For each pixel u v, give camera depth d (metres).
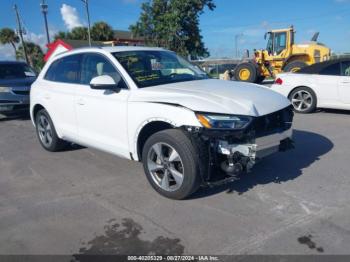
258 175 4.70
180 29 29.12
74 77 5.35
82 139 5.22
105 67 4.78
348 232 3.26
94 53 5.02
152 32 30.55
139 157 4.42
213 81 4.77
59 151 6.29
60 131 5.70
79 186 4.64
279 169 4.90
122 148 4.54
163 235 3.35
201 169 3.73
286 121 4.27
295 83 9.31
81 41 41.41
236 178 3.96
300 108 9.38
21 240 3.38
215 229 3.41
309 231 3.30
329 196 4.03
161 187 4.12
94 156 5.92
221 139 3.70
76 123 5.27
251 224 3.47
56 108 5.62
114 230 3.48
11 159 6.00
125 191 4.40
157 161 4.13
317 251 3.00
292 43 17.77
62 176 5.04
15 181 4.95
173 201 4.04
